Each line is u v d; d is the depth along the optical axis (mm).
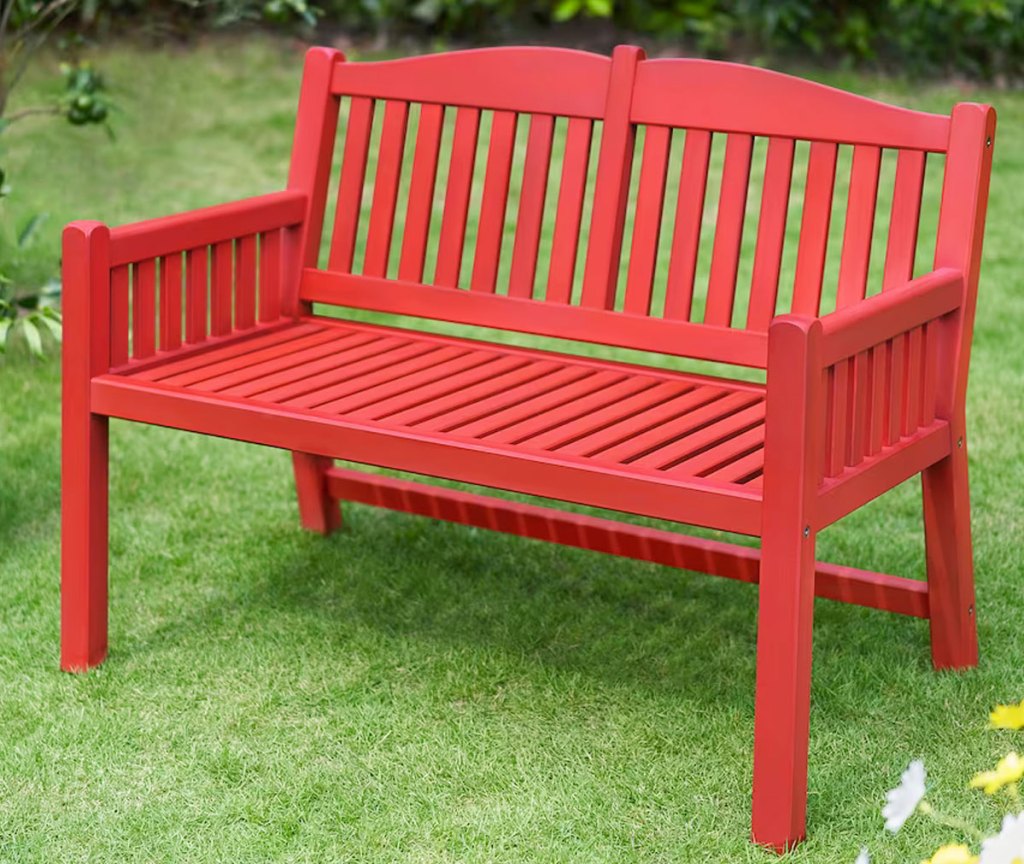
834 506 2182
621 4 8039
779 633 2135
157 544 3238
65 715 2566
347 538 3291
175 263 2736
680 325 2689
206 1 5180
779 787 2174
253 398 2521
